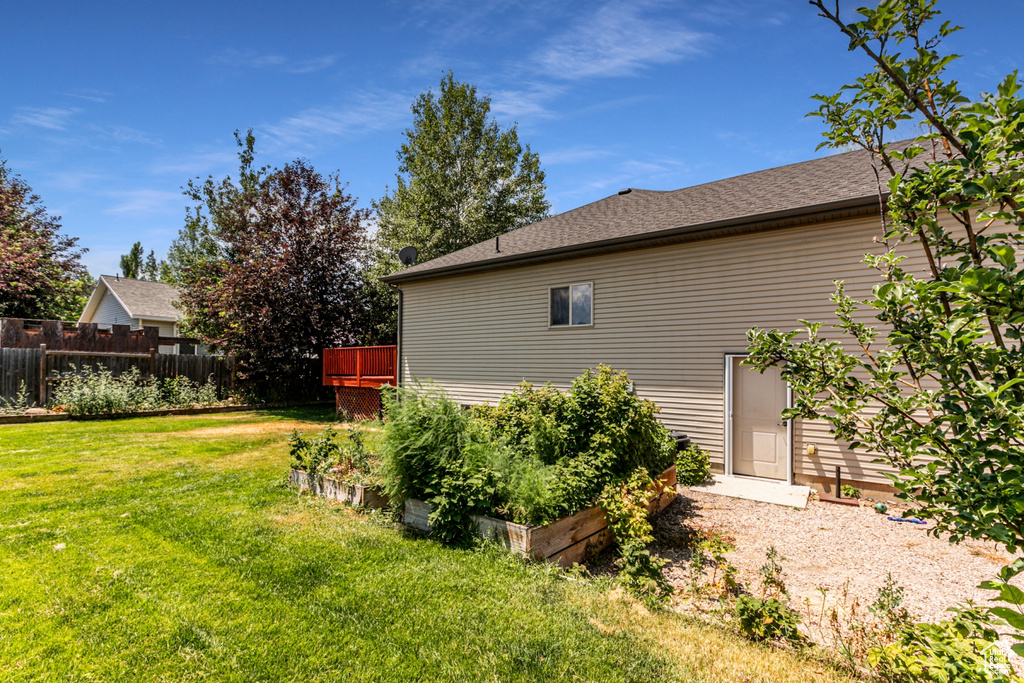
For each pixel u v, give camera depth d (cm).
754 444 809
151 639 315
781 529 581
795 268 772
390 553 459
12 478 708
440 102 2780
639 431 589
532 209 2875
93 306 2953
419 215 2628
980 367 191
